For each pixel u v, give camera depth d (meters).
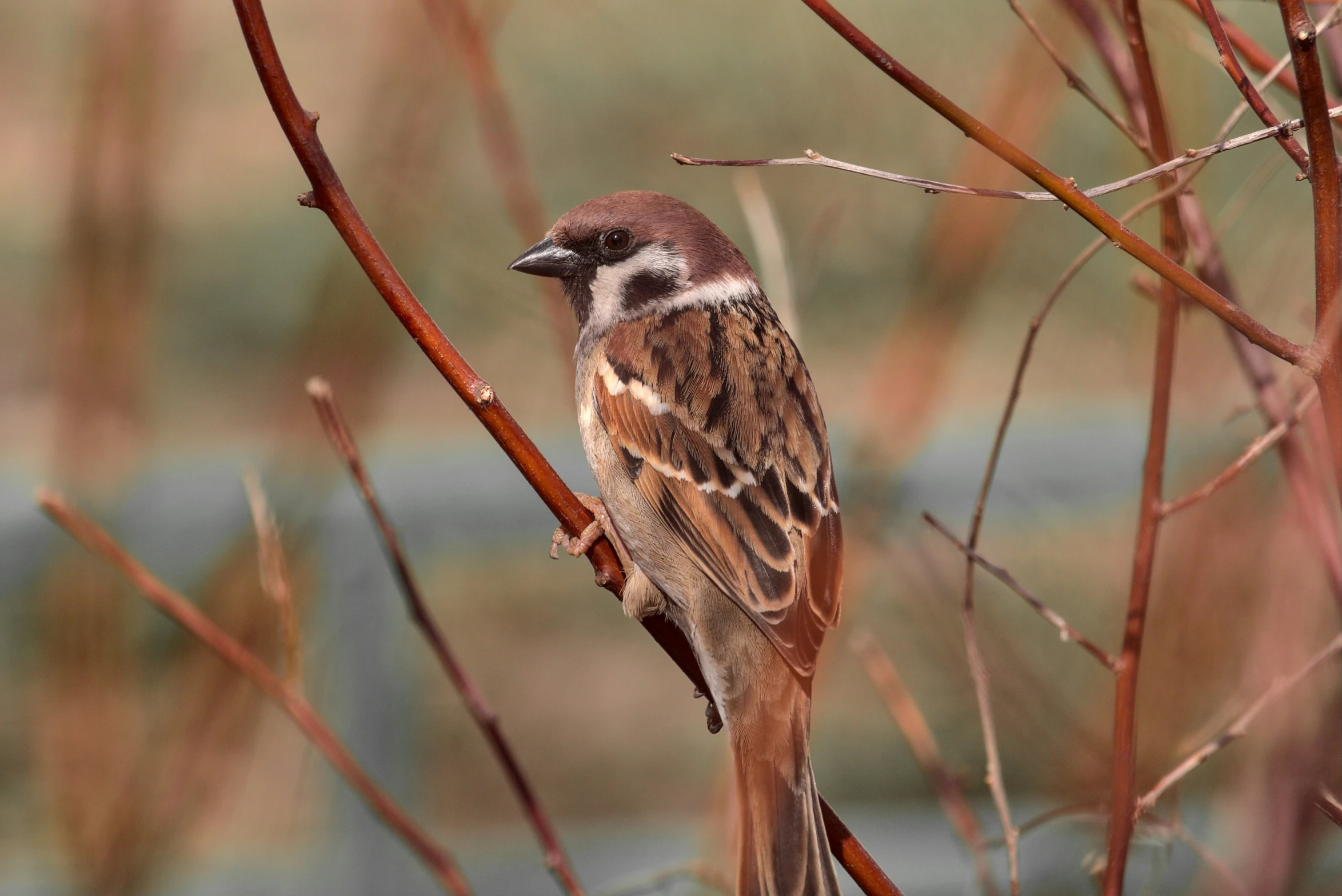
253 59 5.09
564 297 7.95
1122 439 10.62
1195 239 5.95
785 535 6.63
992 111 6.07
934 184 4.45
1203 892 4.50
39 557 9.96
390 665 10.74
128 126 6.72
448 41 7.04
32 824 10.75
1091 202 4.30
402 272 6.94
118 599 6.68
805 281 7.76
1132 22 5.21
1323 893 4.15
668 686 16.50
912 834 11.54
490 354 17.34
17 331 19.20
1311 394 4.87
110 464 6.80
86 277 6.68
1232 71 4.55
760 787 5.96
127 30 6.66
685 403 7.13
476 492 10.76
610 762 15.30
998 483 10.60
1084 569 10.29
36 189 19.62
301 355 6.75
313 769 11.57
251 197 20.45
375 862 11.00
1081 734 6.04
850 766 13.73
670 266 7.72
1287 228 6.66
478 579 16.53
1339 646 4.21
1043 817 5.61
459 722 15.48
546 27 16.69
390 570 10.66
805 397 7.24
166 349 19.38
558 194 17.64
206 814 7.26
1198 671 4.91
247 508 9.77
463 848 12.49
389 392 12.65
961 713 10.89
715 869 6.54
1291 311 6.44
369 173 6.97
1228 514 4.90
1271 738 4.21
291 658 6.39
